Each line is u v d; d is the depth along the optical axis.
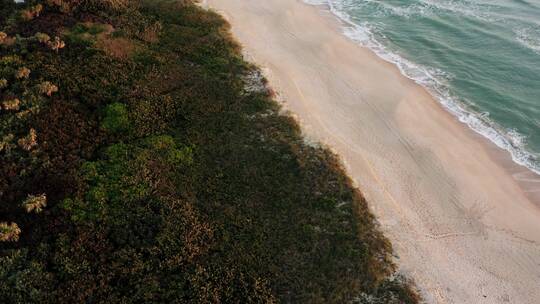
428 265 24.05
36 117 26.73
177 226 22.94
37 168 24.28
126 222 22.77
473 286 23.53
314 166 27.80
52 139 25.88
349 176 28.03
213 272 21.59
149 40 35.41
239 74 34.38
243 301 20.78
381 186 28.12
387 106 34.75
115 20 36.62
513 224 27.27
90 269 20.73
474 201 28.20
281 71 36.38
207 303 20.38
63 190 23.42
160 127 28.34
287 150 28.44
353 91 35.88
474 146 32.81
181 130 28.67
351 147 30.53
